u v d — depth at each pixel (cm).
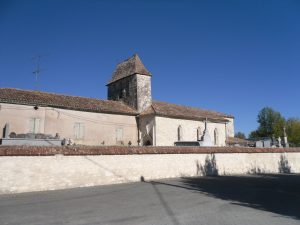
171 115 3844
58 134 3170
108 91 4775
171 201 1297
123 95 4372
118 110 3747
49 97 3388
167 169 2242
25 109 3022
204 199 1357
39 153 1588
